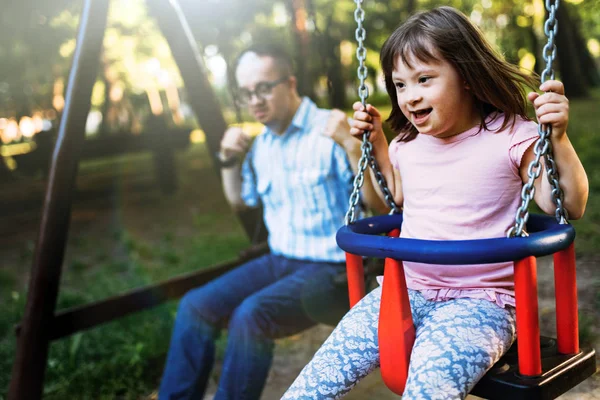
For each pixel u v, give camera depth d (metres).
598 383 2.66
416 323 1.66
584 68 18.52
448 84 1.61
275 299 2.37
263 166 2.71
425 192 1.75
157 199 9.43
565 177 1.51
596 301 3.50
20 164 12.34
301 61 4.31
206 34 4.70
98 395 3.14
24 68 9.80
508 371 1.53
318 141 2.51
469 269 1.67
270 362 2.37
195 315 2.50
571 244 1.57
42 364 2.94
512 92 1.64
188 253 5.88
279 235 2.66
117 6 10.93
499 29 9.23
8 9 7.84
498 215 1.66
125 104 18.19
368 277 2.24
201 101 3.45
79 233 7.47
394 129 1.88
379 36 11.11
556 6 1.44
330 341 1.71
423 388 1.45
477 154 1.67
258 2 8.05
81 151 3.00
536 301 1.45
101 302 3.14
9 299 4.93
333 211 2.53
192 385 2.41
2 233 8.06
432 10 1.68
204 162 13.56
